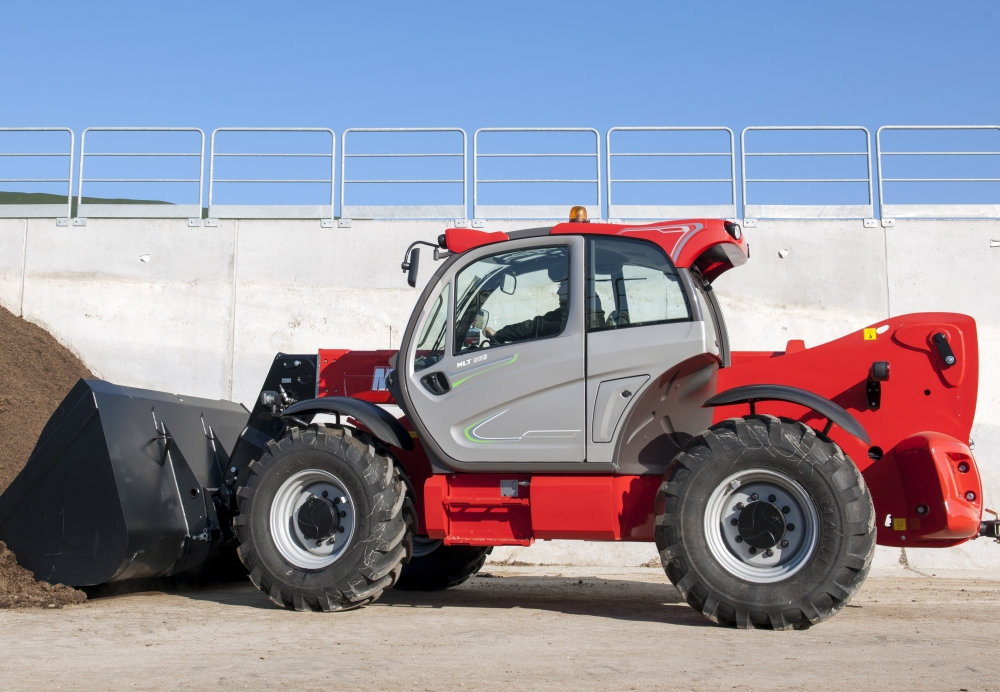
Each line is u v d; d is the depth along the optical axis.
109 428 5.78
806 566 4.71
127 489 5.71
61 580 5.67
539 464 5.22
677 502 4.91
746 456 4.83
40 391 9.88
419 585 6.94
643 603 6.14
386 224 10.95
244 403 10.63
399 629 4.75
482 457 5.30
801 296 10.62
